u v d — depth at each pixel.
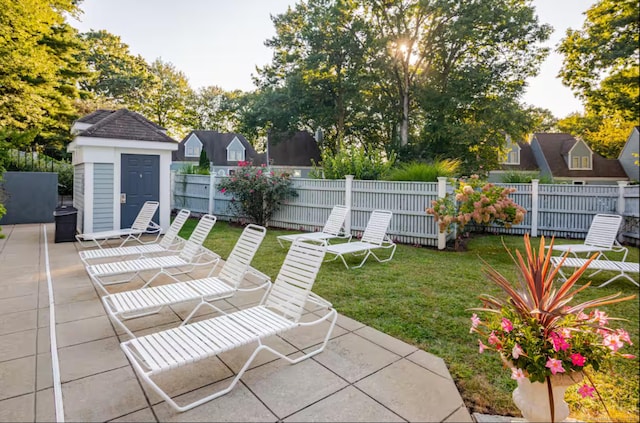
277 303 3.23
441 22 17.83
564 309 2.10
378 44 17.78
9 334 3.22
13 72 11.19
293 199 10.15
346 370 2.68
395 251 7.34
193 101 37.12
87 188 8.13
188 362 2.15
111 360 2.78
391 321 3.65
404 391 2.41
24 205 10.85
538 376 1.87
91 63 26.91
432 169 8.18
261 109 20.02
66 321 3.54
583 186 8.87
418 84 18.73
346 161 9.96
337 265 6.12
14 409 2.15
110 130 8.38
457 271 5.65
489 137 17.77
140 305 3.09
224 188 10.71
